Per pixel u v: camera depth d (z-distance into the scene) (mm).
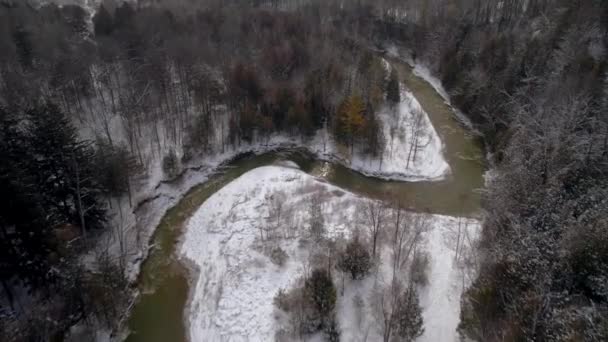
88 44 69812
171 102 63094
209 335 35219
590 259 29062
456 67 71750
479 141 61438
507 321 30109
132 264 42188
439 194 52594
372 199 49906
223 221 46750
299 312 33469
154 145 57156
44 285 34844
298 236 42750
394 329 32562
